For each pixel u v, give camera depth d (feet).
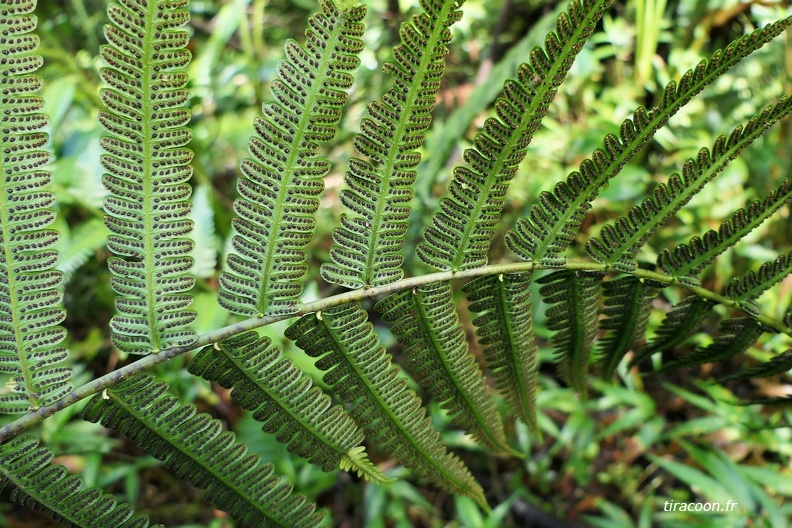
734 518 1.42
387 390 0.80
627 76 2.06
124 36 0.70
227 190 2.11
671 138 1.80
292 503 0.79
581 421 1.60
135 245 0.74
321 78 0.73
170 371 1.60
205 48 2.38
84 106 2.01
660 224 0.81
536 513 1.58
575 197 0.80
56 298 0.73
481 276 0.81
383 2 2.29
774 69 1.77
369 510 1.51
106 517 0.74
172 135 0.73
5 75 0.68
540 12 2.25
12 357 0.72
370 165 0.77
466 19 2.23
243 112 2.27
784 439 1.53
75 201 1.51
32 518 1.55
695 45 1.95
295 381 0.78
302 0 2.62
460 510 1.50
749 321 0.84
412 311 0.80
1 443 0.72
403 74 0.74
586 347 0.88
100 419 0.74
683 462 1.62
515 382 0.87
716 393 1.55
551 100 0.76
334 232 0.77
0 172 0.70
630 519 1.50
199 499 1.67
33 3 0.68
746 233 0.81
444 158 1.68
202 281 1.49
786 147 1.68
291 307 0.77
